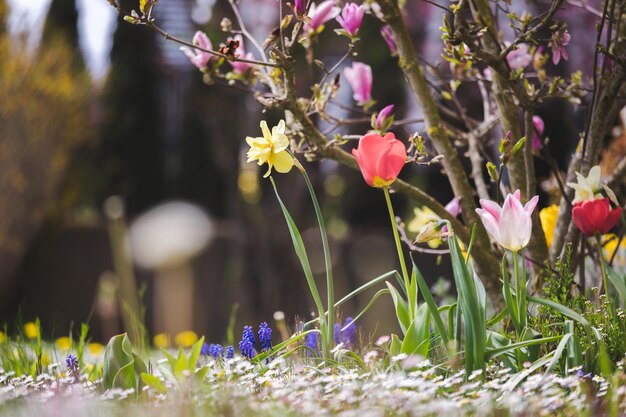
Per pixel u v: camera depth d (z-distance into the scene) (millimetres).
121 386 3285
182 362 3271
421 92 4438
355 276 12344
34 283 13492
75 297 13508
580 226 3434
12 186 13000
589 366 3266
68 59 13898
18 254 13156
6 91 13047
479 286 3381
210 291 12422
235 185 12883
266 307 12398
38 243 13508
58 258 13562
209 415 2688
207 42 4520
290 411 2715
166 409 2719
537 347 3295
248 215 12703
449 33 3771
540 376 2947
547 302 3332
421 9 11844
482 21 4359
